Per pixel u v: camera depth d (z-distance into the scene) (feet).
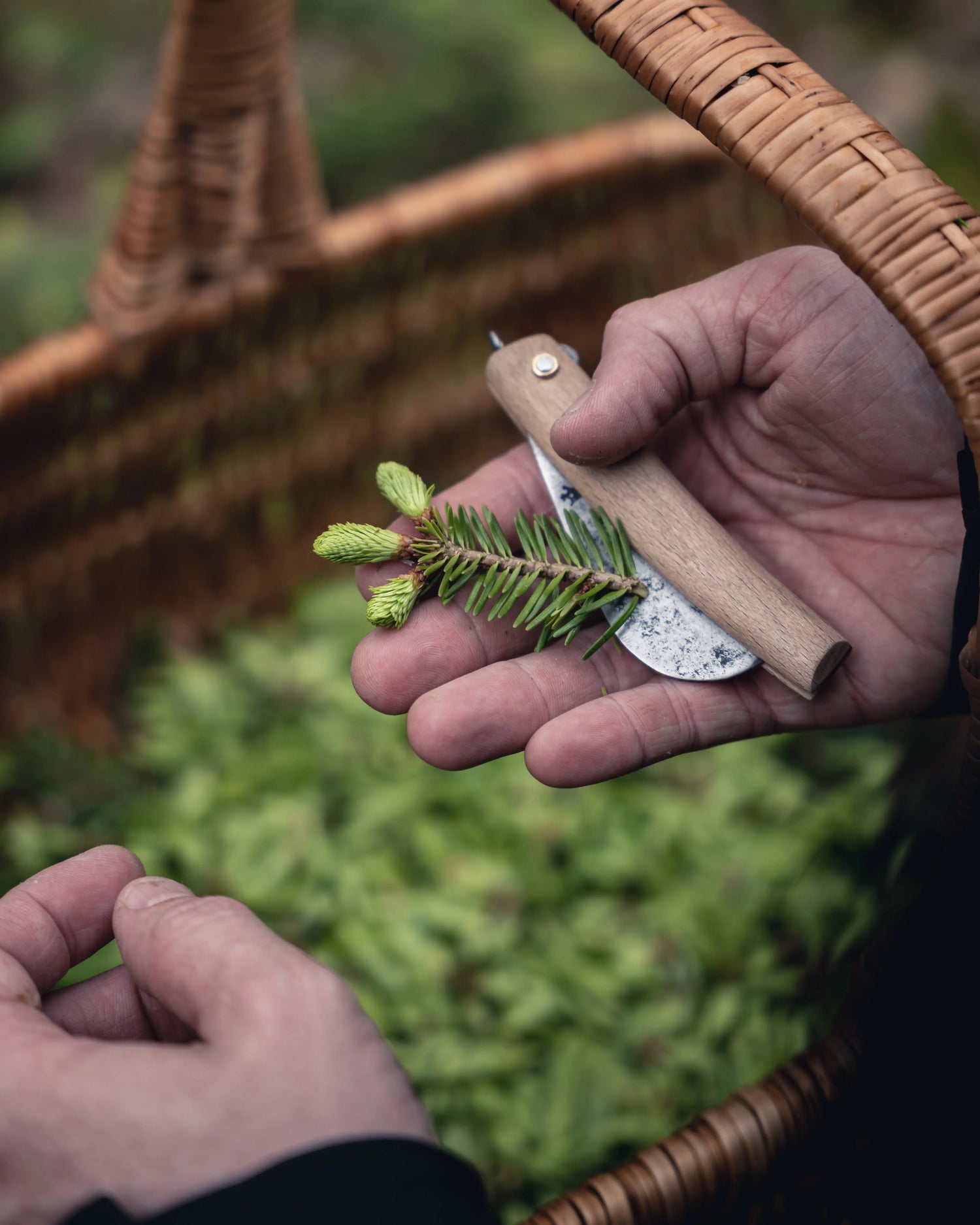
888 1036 1.78
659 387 1.80
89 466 2.46
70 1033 1.67
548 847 2.46
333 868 2.41
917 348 1.80
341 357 2.62
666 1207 1.74
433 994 2.30
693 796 2.53
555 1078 2.23
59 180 3.85
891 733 2.40
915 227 1.60
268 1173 1.48
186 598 2.79
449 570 1.76
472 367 2.85
